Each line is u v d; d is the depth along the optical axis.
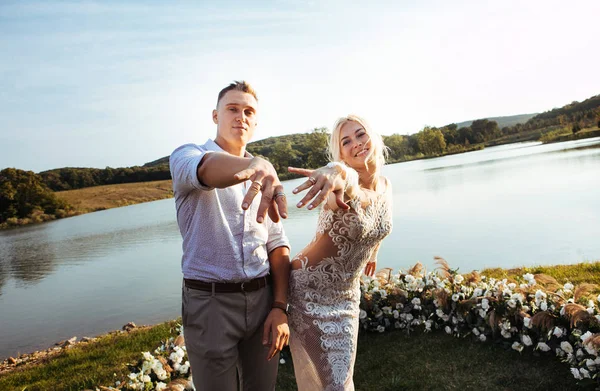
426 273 5.35
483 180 25.78
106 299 10.77
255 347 2.34
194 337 2.18
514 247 10.00
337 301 2.70
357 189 2.41
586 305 4.03
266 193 1.73
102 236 27.48
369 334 5.02
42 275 16.19
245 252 2.20
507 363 3.95
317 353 2.63
